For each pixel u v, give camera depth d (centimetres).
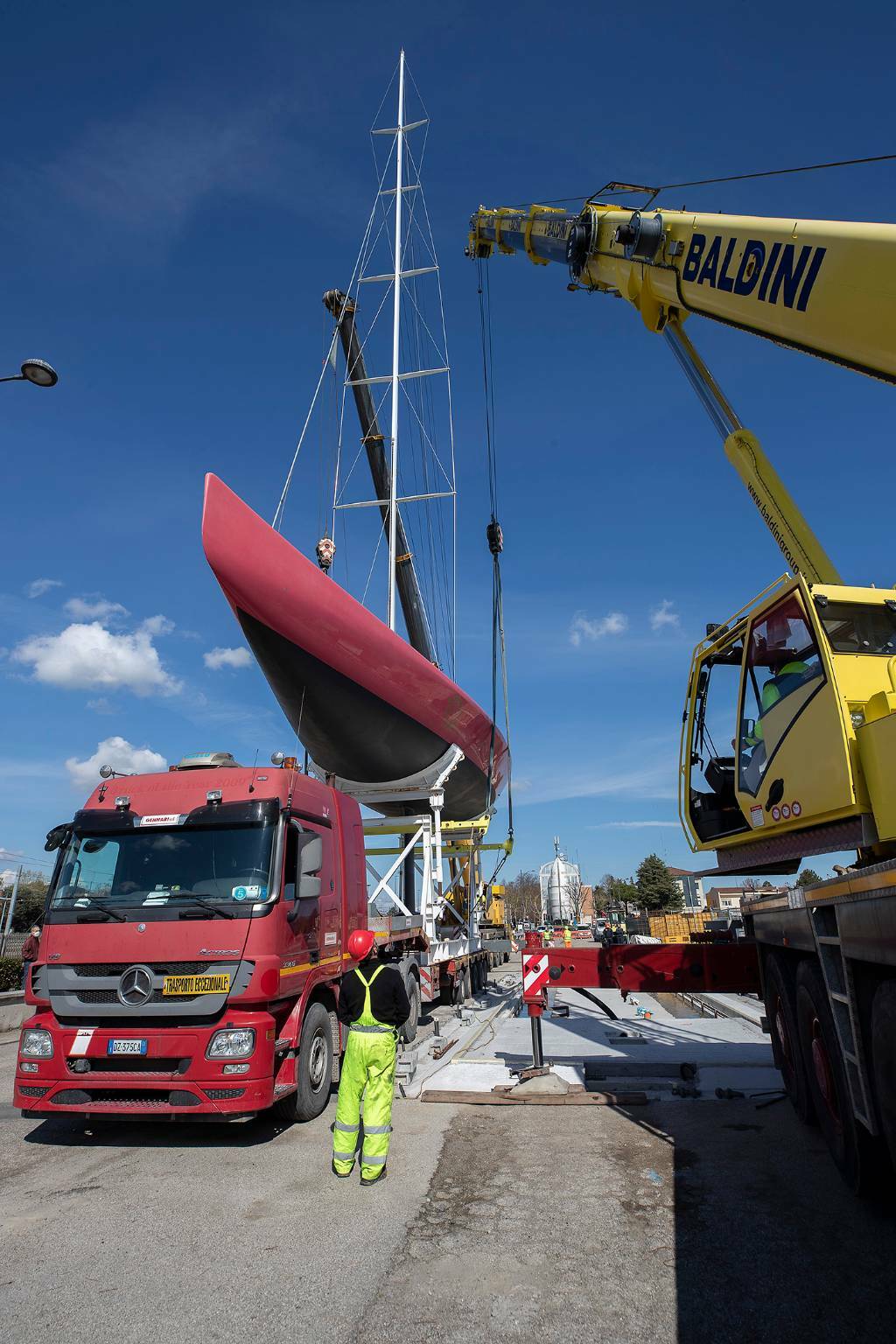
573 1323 290
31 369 782
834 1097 420
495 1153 490
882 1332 278
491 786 1393
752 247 414
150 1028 511
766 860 477
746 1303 300
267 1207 412
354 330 1466
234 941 521
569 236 668
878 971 336
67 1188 450
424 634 1594
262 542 875
